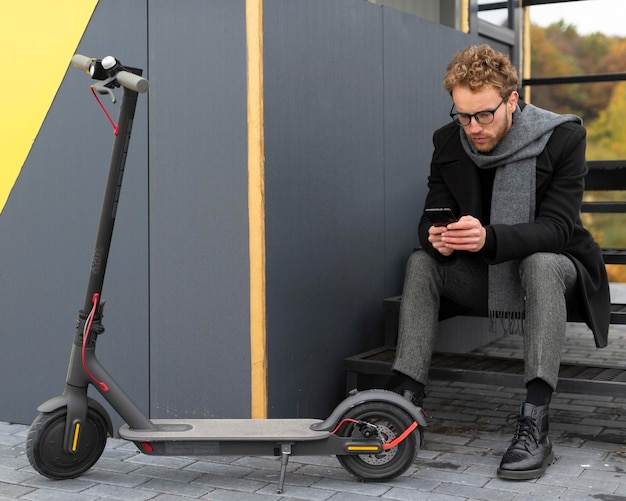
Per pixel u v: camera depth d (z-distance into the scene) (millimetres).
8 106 3230
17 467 2777
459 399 3717
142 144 3010
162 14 2955
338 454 2568
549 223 2773
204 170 2924
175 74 2947
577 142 2859
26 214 3232
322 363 3219
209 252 2938
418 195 3904
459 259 2941
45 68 3160
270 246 2924
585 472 2707
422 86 3895
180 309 2994
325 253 3221
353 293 3406
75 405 2598
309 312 3135
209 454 2564
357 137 3406
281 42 2945
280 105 2949
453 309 3170
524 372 2824
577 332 5227
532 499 2459
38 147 3191
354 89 3379
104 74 2535
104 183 3084
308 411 3146
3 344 3322
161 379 3039
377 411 2584
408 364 2809
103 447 2676
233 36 2852
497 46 4691
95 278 2590
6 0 3211
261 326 2895
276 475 2684
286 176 2986
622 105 10336
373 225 3539
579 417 3398
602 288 2953
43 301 3225
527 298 2730
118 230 3064
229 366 2941
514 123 2875
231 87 2865
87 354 2598
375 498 2479
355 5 3379
